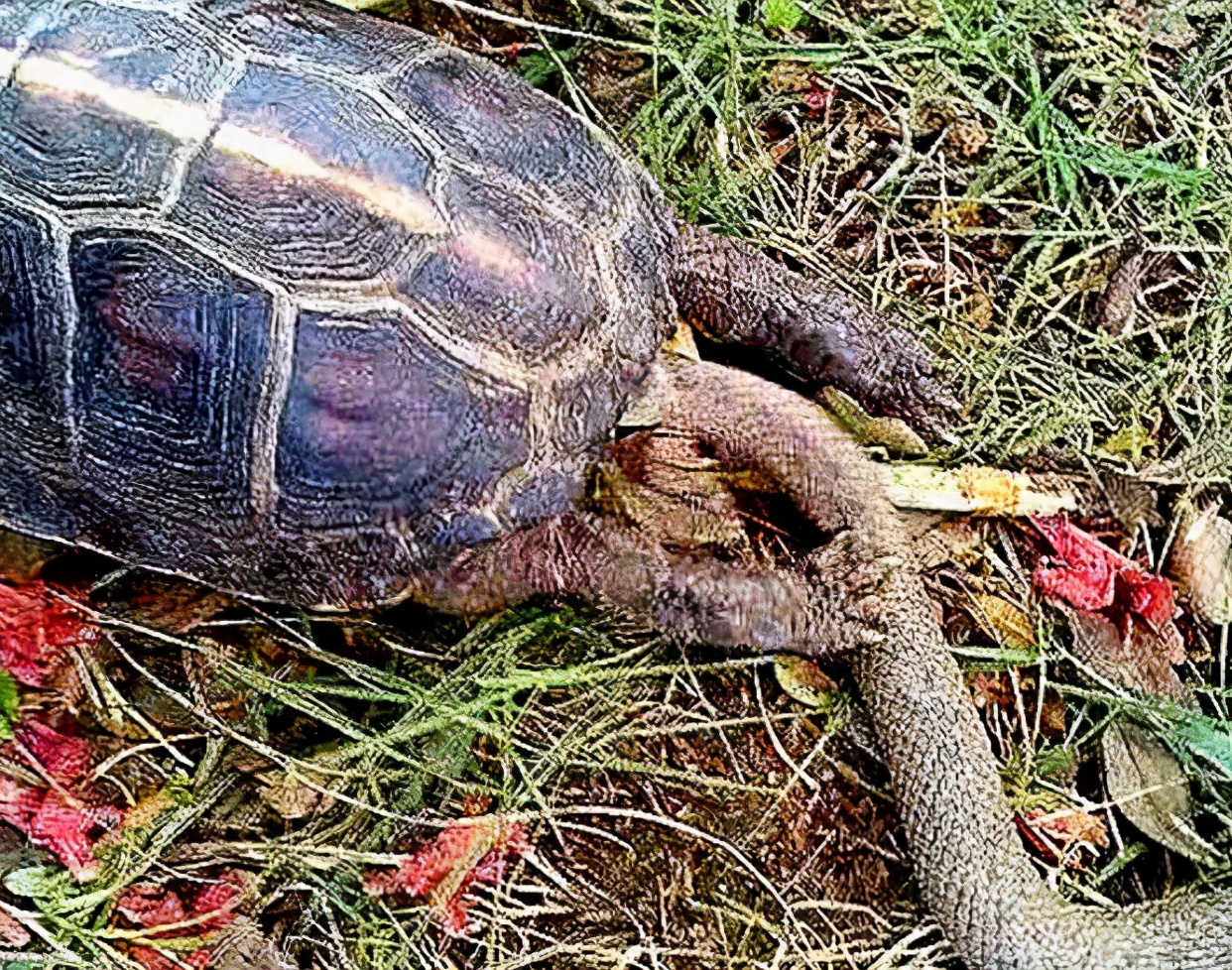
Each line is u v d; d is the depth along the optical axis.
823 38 0.44
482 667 0.35
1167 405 0.39
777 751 0.36
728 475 0.36
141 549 0.33
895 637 0.34
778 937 0.34
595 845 0.35
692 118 0.41
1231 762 0.35
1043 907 0.33
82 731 0.35
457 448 0.32
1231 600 0.37
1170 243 0.41
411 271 0.32
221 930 0.33
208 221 0.31
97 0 0.32
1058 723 0.37
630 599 0.34
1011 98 0.43
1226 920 0.33
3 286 0.31
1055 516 0.38
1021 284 0.41
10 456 0.33
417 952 0.34
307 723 0.36
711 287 0.36
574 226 0.33
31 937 0.33
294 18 0.33
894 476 0.37
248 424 0.31
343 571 0.32
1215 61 0.43
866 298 0.40
